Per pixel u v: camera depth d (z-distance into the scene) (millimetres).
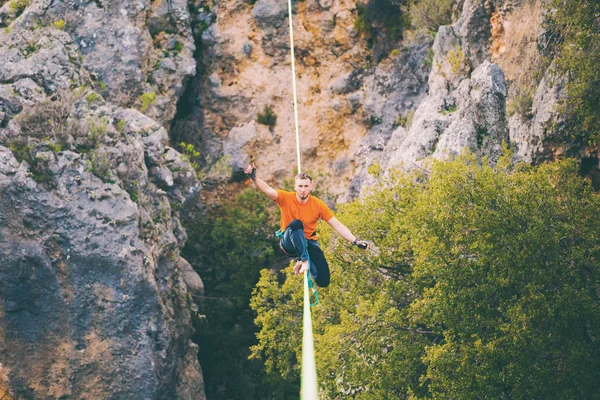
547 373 24328
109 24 43031
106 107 37406
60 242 35000
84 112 36562
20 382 34438
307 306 11102
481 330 25281
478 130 33344
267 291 32219
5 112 35719
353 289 27969
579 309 24844
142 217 36719
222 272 43656
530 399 24766
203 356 42969
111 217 35406
